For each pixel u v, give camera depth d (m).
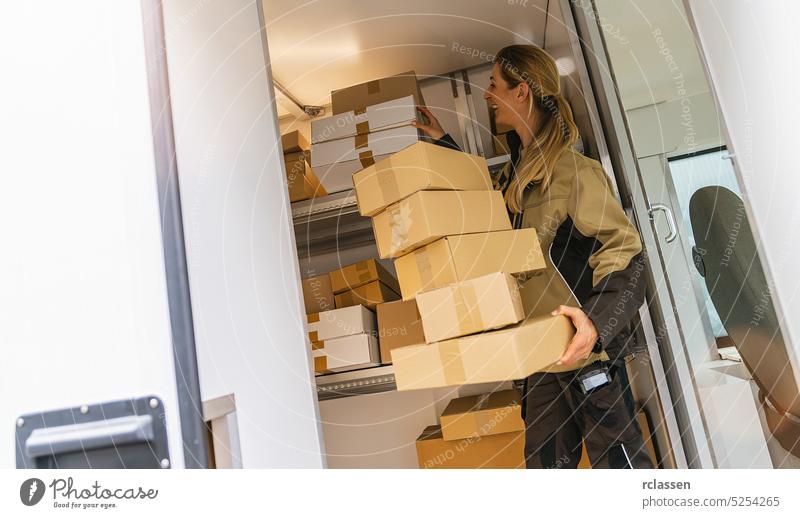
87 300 0.60
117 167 0.61
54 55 0.63
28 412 0.59
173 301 0.58
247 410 0.69
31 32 0.64
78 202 0.61
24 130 0.63
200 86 0.73
